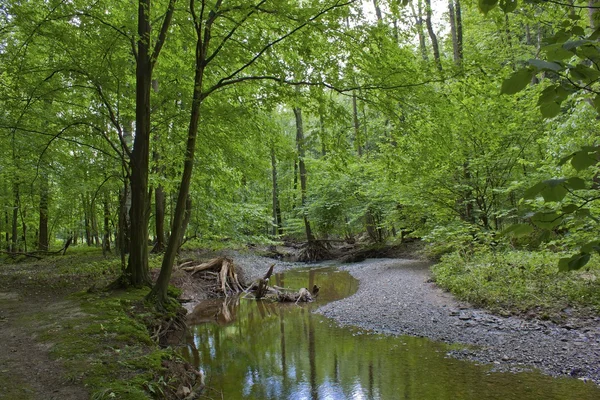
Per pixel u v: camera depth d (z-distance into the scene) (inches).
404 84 267.1
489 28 567.5
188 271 552.7
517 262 373.1
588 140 280.8
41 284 403.5
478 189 466.6
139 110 347.3
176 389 191.3
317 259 893.8
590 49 51.8
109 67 338.0
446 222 518.6
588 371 207.5
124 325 247.0
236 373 241.6
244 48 314.7
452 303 357.7
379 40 264.4
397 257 775.7
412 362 241.8
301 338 310.7
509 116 413.7
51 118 355.3
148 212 364.5
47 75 339.9
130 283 351.3
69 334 227.5
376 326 324.5
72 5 300.2
